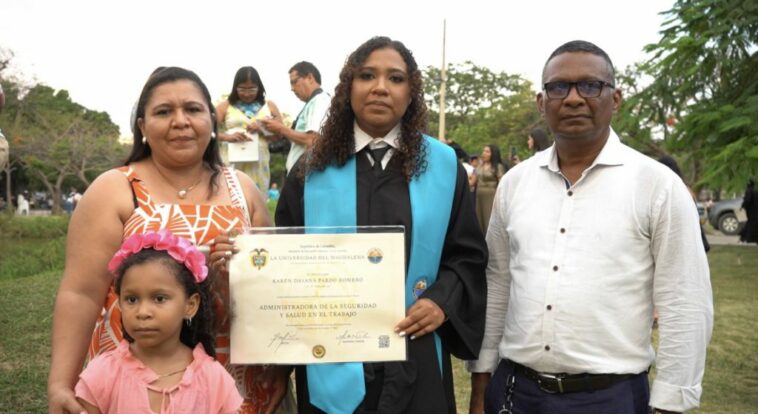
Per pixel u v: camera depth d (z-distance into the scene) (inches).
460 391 213.3
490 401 116.4
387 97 109.9
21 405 188.7
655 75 406.9
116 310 105.0
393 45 112.4
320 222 113.9
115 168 111.6
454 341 116.3
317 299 105.5
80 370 103.1
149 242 97.5
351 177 114.0
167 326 95.8
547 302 106.3
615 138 109.7
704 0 379.9
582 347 104.3
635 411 104.9
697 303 102.3
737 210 890.1
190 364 99.1
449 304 111.0
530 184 113.6
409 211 112.8
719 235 904.9
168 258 96.8
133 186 108.6
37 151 1462.8
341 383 106.6
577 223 106.4
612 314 103.7
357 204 113.3
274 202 438.6
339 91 115.0
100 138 1598.2
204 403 97.8
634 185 104.7
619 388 104.0
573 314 104.4
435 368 110.7
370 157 115.3
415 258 111.8
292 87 263.3
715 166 352.8
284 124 256.5
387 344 106.0
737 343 281.6
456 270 115.5
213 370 99.6
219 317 107.8
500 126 1755.7
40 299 331.9
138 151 112.4
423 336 110.8
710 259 595.8
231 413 99.7
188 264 98.0
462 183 119.8
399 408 106.7
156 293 95.4
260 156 254.4
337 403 106.3
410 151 114.3
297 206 119.6
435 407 109.5
